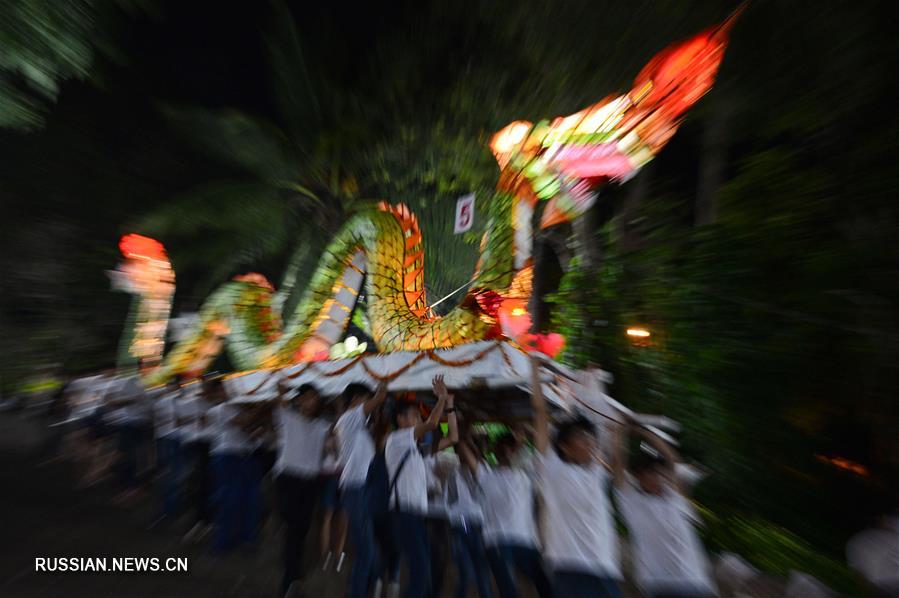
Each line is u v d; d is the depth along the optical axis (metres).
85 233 21.03
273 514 9.42
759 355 8.00
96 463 11.36
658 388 8.45
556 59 10.74
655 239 9.10
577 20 10.18
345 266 8.99
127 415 10.34
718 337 8.24
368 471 5.77
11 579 6.32
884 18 7.80
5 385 21.25
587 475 4.16
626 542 7.29
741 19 8.54
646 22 9.60
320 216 15.47
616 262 9.01
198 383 8.91
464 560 5.61
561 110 11.21
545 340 8.65
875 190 7.63
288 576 6.23
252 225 15.44
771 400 8.16
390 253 8.38
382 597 6.15
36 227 20.42
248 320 10.38
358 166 14.88
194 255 16.33
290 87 14.81
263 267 17.73
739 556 6.76
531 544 5.07
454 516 5.68
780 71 8.71
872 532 4.11
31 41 7.15
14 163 18.75
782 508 7.84
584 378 5.37
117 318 22.58
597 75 10.49
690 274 8.54
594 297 8.95
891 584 3.92
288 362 8.95
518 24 10.95
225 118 14.61
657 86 6.62
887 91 8.12
